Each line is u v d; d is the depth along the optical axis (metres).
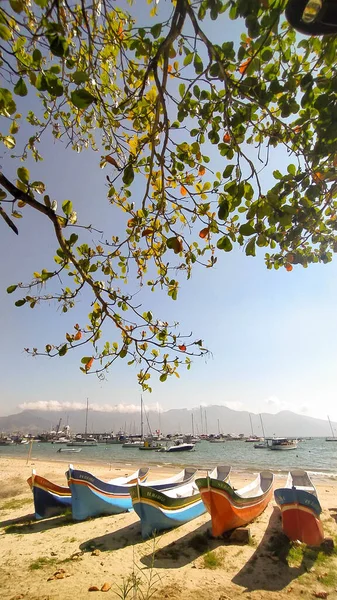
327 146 2.67
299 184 3.06
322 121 2.59
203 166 3.70
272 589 6.25
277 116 3.21
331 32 1.75
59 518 10.91
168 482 12.14
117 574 6.88
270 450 70.31
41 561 7.60
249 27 2.12
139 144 3.68
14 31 2.32
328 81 2.48
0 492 15.88
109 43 2.98
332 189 2.95
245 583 6.47
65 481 19.64
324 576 6.68
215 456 54.19
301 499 8.16
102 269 4.05
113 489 11.51
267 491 11.21
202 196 3.94
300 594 6.09
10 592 6.25
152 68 2.44
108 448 85.88
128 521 10.35
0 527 10.27
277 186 3.08
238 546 8.10
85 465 34.53
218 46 2.42
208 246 4.38
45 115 4.04
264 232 2.86
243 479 22.16
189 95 3.16
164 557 7.62
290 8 1.73
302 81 2.52
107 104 3.45
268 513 10.50
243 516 9.16
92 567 7.21
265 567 7.05
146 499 8.94
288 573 6.82
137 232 4.18
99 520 10.54
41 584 6.52
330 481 22.19
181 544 8.32
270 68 2.82
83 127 4.39
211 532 8.91
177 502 9.68
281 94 2.91
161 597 6.00
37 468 28.88
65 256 3.14
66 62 2.38
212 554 7.69
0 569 7.24
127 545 8.38
